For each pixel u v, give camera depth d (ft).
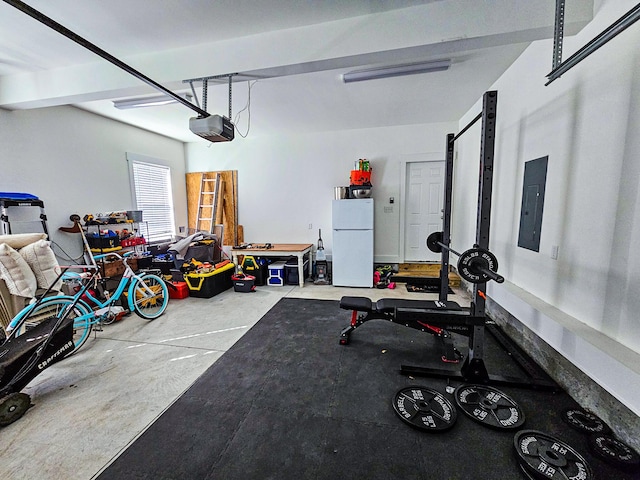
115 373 7.89
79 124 13.23
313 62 7.68
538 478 4.65
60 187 12.47
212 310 12.75
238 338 10.00
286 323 11.25
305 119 15.33
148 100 12.10
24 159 11.21
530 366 7.82
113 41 8.16
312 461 5.13
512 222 9.66
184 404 6.66
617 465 4.84
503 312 10.23
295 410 6.43
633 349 5.21
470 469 4.92
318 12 7.03
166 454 5.32
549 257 7.64
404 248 17.57
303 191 18.63
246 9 6.86
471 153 13.67
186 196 20.43
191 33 7.86
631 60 5.16
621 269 5.42
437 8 6.77
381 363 8.36
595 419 5.81
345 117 15.08
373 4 6.75
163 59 8.72
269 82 10.70
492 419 5.97
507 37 6.66
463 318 7.22
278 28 7.70
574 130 6.68
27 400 6.31
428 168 16.96
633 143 5.14
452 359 8.36
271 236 19.49
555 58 5.60
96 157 14.05
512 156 9.64
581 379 6.35
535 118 8.29
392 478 4.78
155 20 7.24
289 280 17.06
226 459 5.20
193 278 14.47
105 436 5.74
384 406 6.51
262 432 5.81
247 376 7.74
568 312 6.93
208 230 20.01
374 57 7.47
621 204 5.40
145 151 16.96
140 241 15.19
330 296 14.65
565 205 7.02
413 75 10.27
